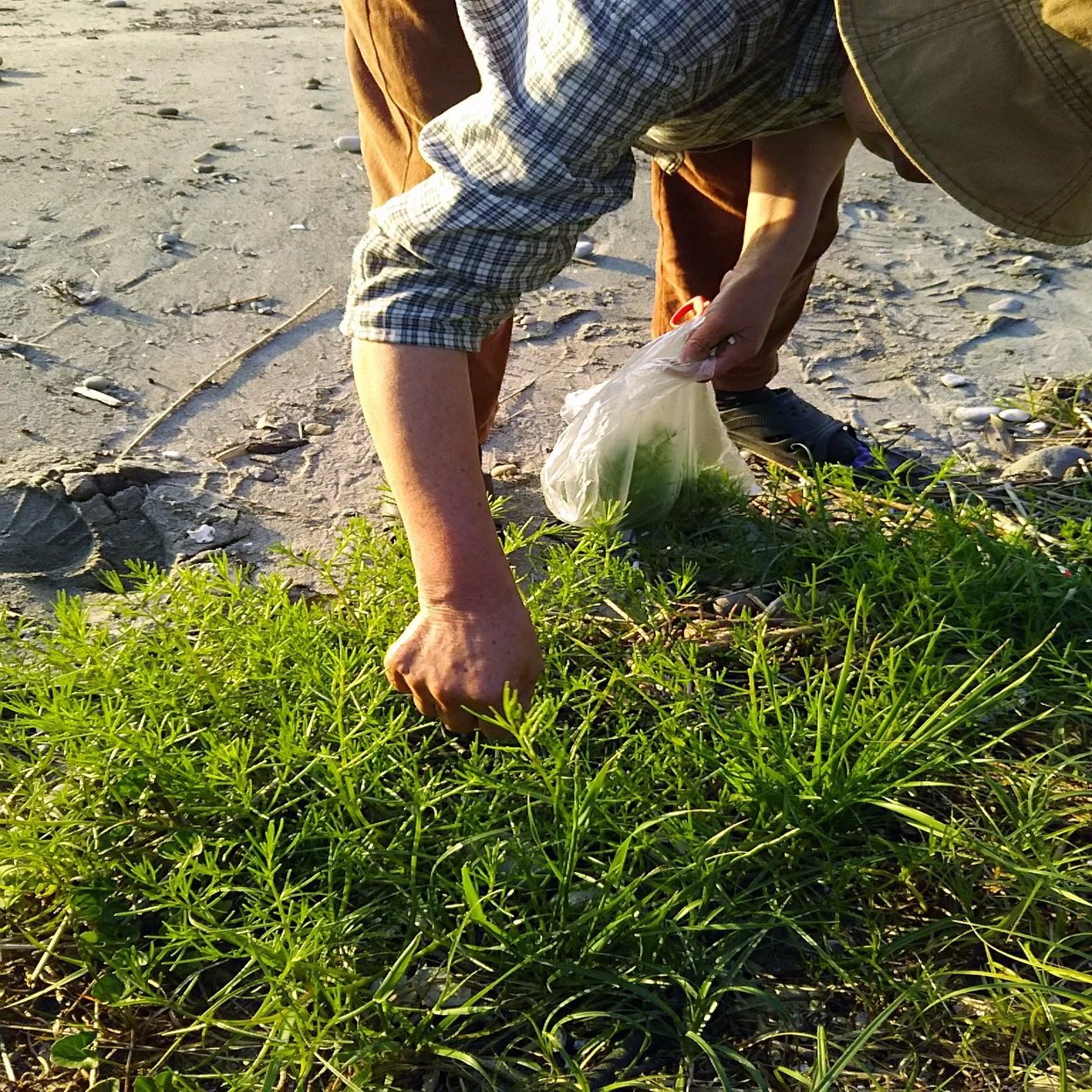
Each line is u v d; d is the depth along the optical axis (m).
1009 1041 0.77
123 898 0.85
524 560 1.24
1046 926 0.84
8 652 1.05
